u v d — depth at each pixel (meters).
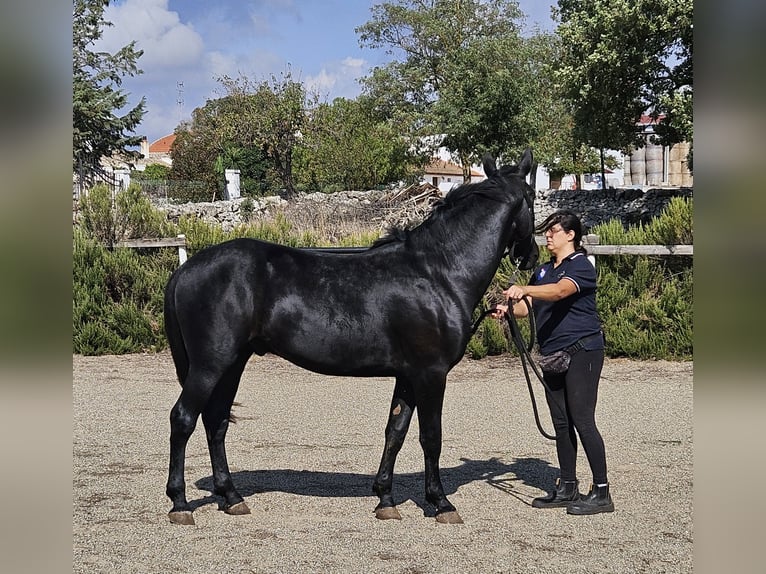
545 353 4.98
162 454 6.36
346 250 4.84
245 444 6.75
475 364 10.82
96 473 5.79
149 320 11.93
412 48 41.75
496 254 4.78
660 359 10.70
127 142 30.50
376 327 4.57
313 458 6.28
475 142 31.09
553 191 25.31
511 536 4.48
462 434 7.11
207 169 39.47
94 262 11.83
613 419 7.58
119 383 9.64
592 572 3.93
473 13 41.19
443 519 4.70
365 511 4.96
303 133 34.72
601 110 23.38
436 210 4.85
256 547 4.27
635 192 24.14
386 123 40.81
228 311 4.47
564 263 4.94
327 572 3.91
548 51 34.22
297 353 4.58
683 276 10.95
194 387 4.50
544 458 6.30
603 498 4.93
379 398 8.89
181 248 12.09
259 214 21.62
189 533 4.50
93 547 4.25
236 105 33.88
